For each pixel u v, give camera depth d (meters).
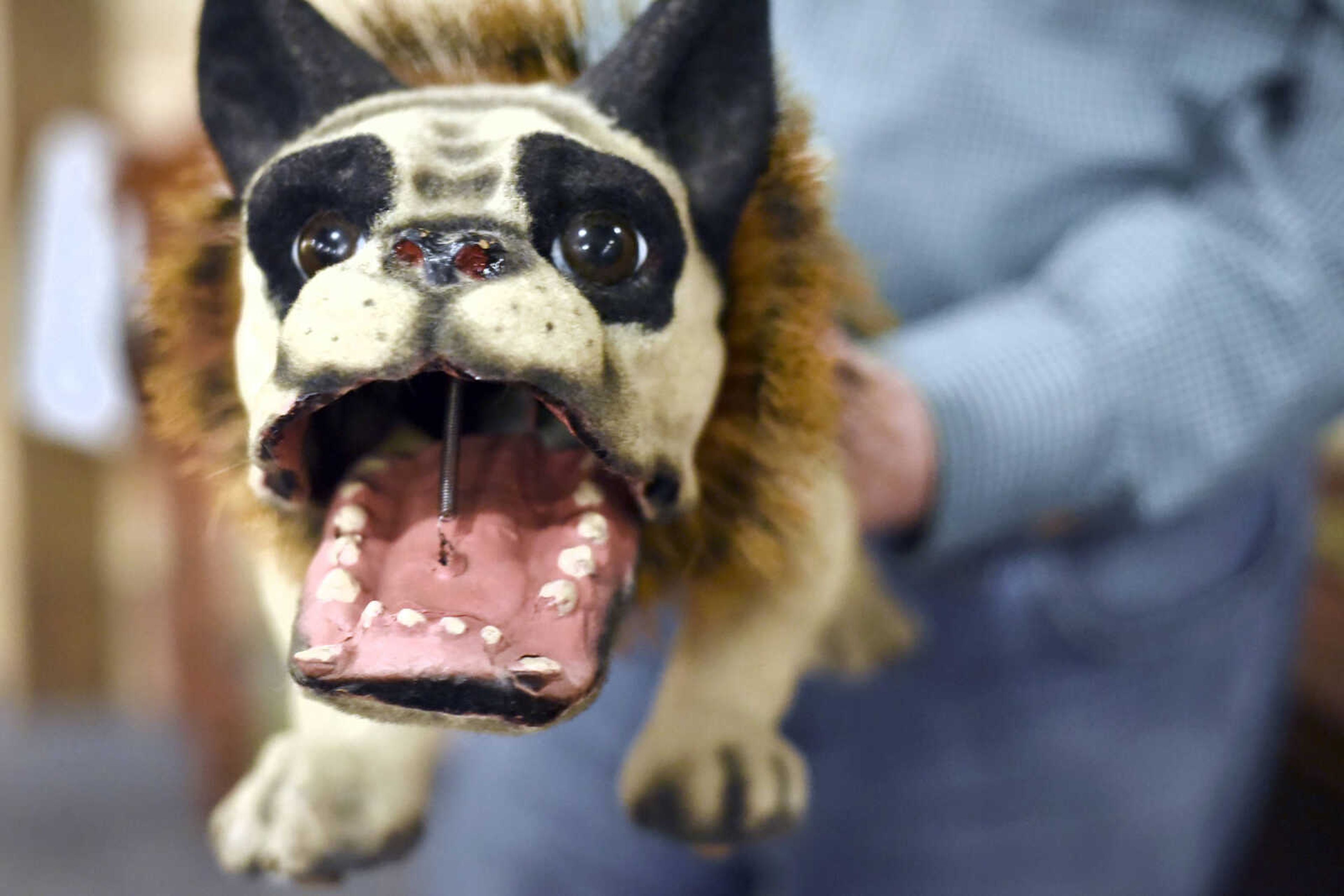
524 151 0.33
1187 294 0.61
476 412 0.37
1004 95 0.65
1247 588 0.74
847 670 0.64
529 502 0.35
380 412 0.37
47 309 1.25
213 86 0.38
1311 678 1.04
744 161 0.37
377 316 0.29
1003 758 0.72
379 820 0.44
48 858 1.42
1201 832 0.81
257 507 0.39
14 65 1.55
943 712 0.71
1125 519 0.68
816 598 0.44
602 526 0.35
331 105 0.36
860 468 0.52
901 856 0.75
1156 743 0.74
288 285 0.34
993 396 0.57
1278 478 0.76
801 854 0.77
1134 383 0.60
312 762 0.45
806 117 0.41
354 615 0.32
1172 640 0.71
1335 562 1.07
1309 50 0.63
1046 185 0.67
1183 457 0.62
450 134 0.33
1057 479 0.60
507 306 0.30
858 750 0.72
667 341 0.34
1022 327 0.61
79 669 1.81
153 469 1.50
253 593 1.40
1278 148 0.64
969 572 0.69
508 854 0.79
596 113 0.36
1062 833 0.74
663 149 0.36
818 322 0.40
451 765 0.88
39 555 1.74
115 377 1.19
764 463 0.40
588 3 0.42
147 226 0.44
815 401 0.40
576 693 0.31
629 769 0.44
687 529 0.40
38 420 1.61
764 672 0.44
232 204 0.38
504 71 0.40
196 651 1.44
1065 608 0.69
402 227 0.31
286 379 0.30
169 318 0.40
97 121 1.57
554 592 0.33
